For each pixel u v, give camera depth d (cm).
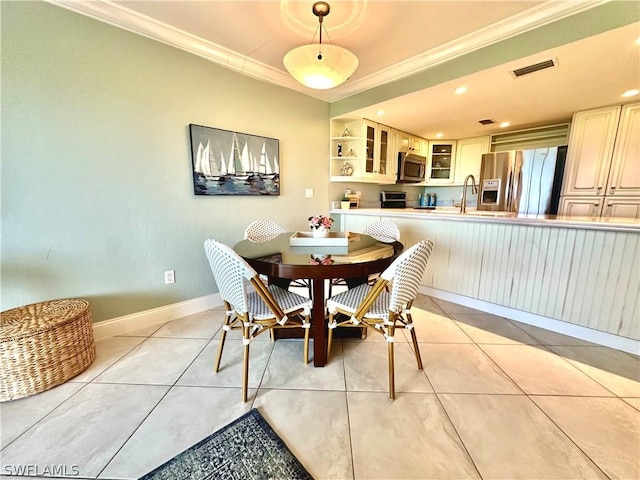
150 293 230
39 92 171
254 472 108
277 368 174
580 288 206
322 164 361
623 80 231
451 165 480
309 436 125
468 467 111
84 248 196
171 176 231
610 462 113
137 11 191
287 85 305
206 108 246
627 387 156
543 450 118
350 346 201
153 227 226
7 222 168
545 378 164
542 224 216
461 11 187
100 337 207
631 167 282
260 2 181
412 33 212
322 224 207
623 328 191
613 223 187
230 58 250
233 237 278
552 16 181
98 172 196
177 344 202
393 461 114
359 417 136
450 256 282
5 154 164
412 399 148
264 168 293
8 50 160
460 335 216
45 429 128
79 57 182
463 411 139
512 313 243
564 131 367
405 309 163
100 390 154
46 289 184
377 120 364
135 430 127
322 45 170
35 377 148
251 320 152
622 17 161
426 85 254
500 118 345
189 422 132
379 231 263
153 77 214
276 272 153
